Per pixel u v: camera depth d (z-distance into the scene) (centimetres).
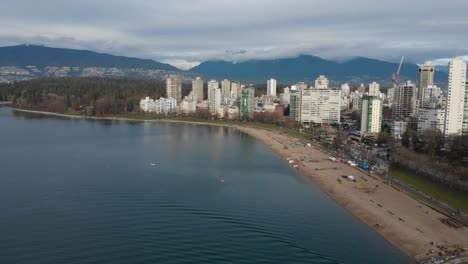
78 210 19000
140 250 15125
